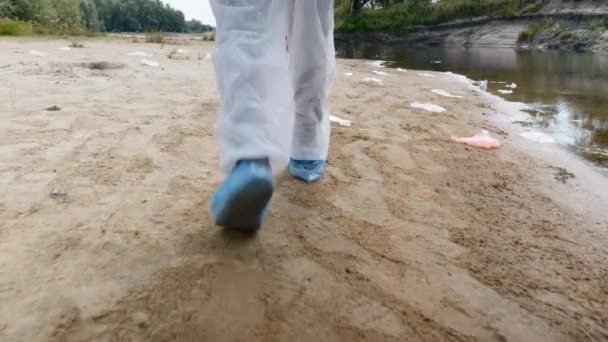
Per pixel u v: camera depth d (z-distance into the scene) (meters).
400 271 1.14
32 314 0.90
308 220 1.35
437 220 1.42
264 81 1.08
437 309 1.01
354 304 1.00
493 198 1.62
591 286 1.12
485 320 0.99
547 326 0.98
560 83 4.80
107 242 1.16
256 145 1.04
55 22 11.19
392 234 1.32
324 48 1.38
